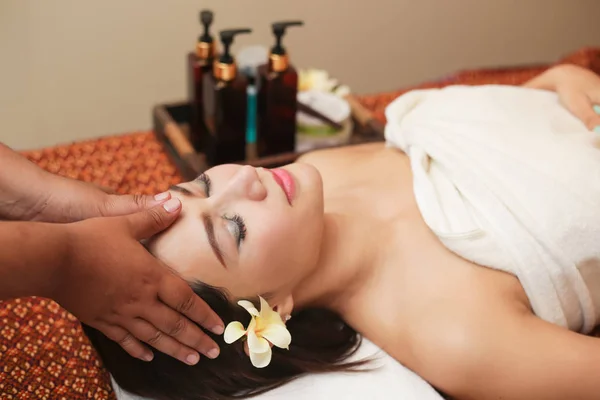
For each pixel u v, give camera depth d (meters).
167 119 1.54
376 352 1.03
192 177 1.40
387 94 1.79
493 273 0.98
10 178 0.86
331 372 1.00
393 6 2.12
